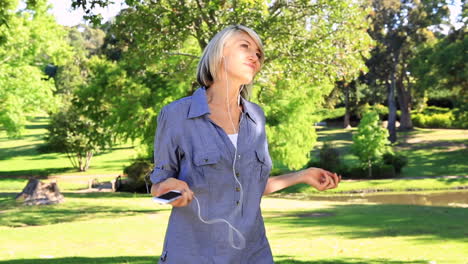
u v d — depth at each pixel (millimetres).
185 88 26734
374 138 38719
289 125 31188
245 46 2162
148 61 19266
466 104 48875
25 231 13359
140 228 14008
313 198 31531
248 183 2148
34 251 9523
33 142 66750
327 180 2391
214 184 2092
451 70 47281
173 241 2113
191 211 2084
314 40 17672
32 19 31094
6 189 33656
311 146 32594
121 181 35688
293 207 21641
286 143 31172
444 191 33250
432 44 51375
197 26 17828
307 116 32062
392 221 15359
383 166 38531
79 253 9242
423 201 29422
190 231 2098
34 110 34875
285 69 18500
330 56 17766
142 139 29875
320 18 17938
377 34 55469
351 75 18156
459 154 45875
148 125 27953
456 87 50250
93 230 13547
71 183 37562
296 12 17844
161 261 2141
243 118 2184
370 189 34438
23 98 33094
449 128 64000
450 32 51656
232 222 2102
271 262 2205
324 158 40656
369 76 58062
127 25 17719
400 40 54812
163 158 2119
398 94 64688
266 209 20672
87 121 43875
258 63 2203
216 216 2090
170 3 17188
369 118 38969
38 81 33875
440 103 72500
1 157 56969
